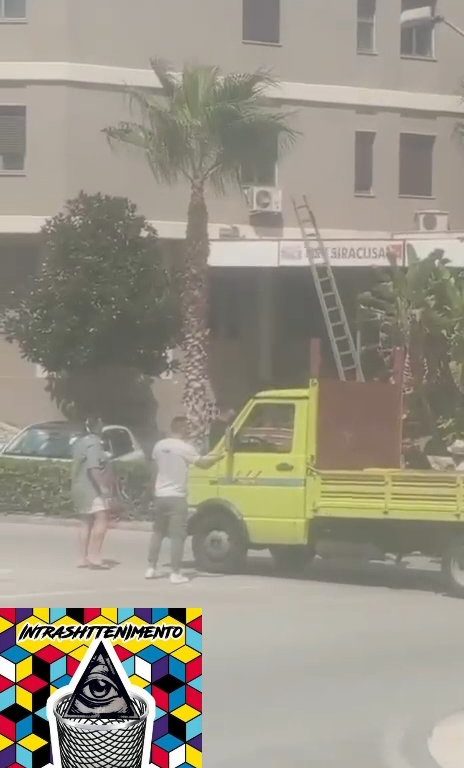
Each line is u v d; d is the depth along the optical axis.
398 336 26.30
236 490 16.72
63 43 32.31
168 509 15.76
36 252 32.75
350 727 8.88
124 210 29.86
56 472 24.08
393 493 15.76
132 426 32.81
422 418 25.73
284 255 31.33
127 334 29.34
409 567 18.61
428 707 9.54
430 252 29.09
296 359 35.00
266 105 28.06
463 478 15.44
